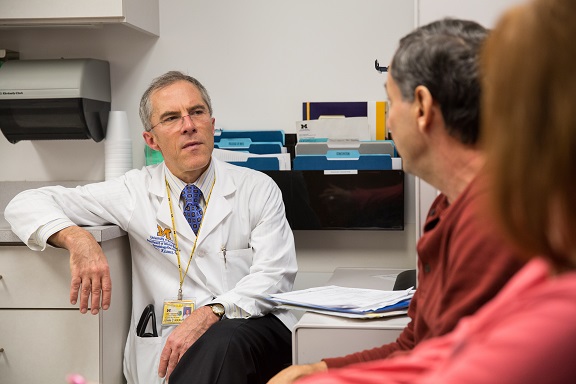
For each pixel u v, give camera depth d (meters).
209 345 2.04
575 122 0.52
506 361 0.54
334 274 2.56
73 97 2.68
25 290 2.28
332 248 2.86
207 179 2.41
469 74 1.17
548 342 0.53
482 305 1.07
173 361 2.08
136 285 2.44
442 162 1.23
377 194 2.71
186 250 2.36
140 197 2.40
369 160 2.70
